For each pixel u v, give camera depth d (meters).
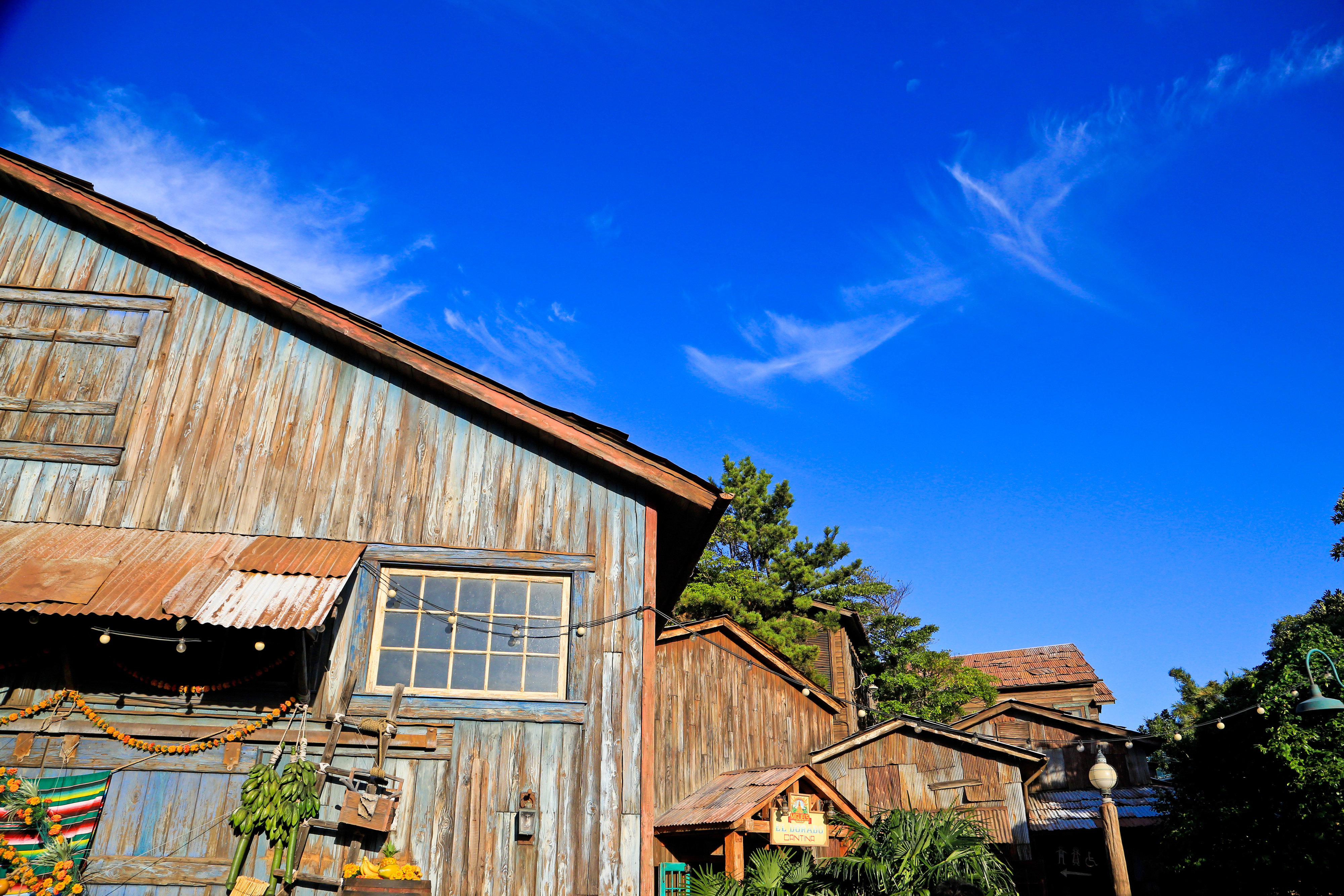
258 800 8.54
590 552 10.08
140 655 9.11
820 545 33.09
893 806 19.83
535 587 9.99
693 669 19.97
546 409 10.38
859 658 33.28
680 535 11.43
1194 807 14.70
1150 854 20.14
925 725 19.62
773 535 33.25
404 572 9.86
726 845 14.40
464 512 10.12
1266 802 13.67
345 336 10.60
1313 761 12.84
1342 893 12.69
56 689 8.91
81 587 8.45
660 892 14.20
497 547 10.00
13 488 9.95
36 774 8.53
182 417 10.38
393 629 9.61
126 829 8.50
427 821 8.76
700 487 10.32
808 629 29.77
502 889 8.59
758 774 17.11
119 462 10.14
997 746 19.31
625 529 10.21
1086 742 23.23
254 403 10.48
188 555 9.27
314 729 9.01
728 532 33.53
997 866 13.92
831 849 17.22
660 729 18.75
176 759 8.79
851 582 35.44
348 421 10.45
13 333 10.70
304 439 10.34
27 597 8.16
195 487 10.06
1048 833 20.88
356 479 10.18
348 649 9.36
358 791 8.72
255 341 10.78
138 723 8.84
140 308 10.88
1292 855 12.90
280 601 8.52
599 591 9.91
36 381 10.48
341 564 9.28
